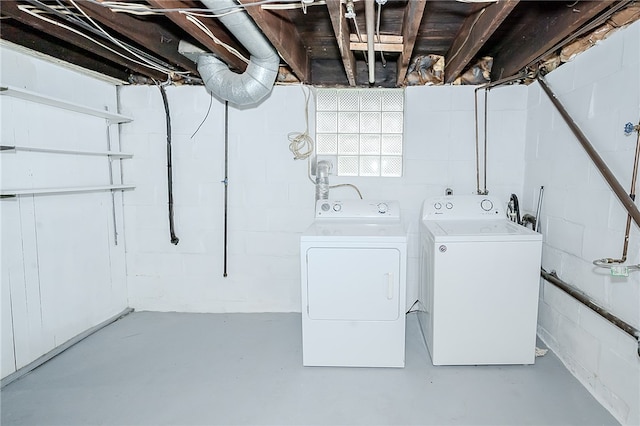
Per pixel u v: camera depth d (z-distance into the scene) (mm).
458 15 2029
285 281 3127
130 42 2262
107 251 2961
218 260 3143
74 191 2604
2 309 2131
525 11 1913
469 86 2838
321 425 1789
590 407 1866
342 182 3006
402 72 2473
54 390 2066
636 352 1641
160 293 3199
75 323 2646
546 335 2480
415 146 2932
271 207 3061
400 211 2924
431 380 2133
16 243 2203
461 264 2174
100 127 2855
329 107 3057
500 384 2074
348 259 2209
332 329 2266
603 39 1866
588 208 2008
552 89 2363
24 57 2240
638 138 1598
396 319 2229
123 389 2078
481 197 2727
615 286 1779
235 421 1823
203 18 1916
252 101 2443
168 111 3018
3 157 2104
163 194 3109
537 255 2148
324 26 2211
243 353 2471
